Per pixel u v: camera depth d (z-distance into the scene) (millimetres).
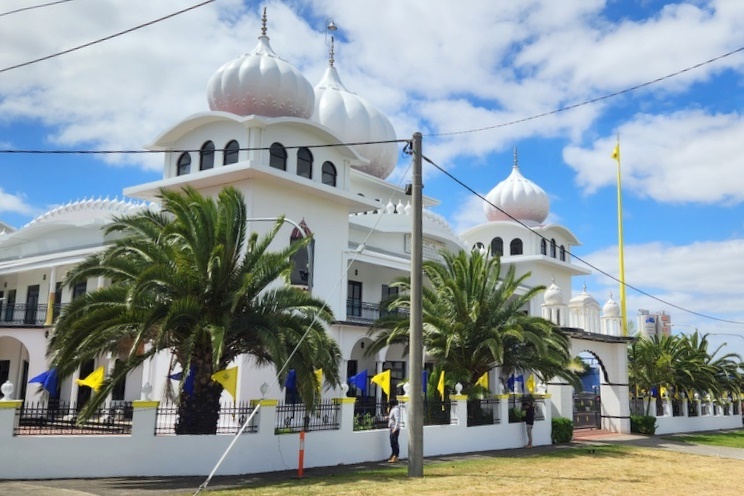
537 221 48844
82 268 17984
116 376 16062
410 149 18031
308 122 28484
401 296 26234
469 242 49250
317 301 18531
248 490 14305
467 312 25078
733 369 49156
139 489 14438
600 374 37500
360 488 14562
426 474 17391
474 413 25328
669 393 42531
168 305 16625
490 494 13977
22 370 33719
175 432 17625
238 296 16484
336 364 19391
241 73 28516
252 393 24562
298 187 27766
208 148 28703
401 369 35531
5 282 36375
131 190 28594
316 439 19281
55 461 15641
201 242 17141
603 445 28641
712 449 29547
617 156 44969
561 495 14211
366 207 31219
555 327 27156
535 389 30328
